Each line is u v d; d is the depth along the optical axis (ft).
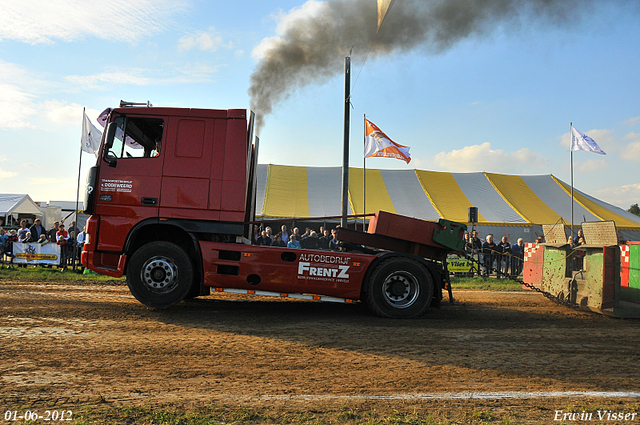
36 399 11.17
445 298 32.17
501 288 40.40
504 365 15.44
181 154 22.80
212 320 21.39
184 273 22.66
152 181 22.65
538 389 13.07
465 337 19.44
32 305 22.95
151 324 20.01
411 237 24.41
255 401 11.52
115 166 22.61
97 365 14.05
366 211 78.18
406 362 15.53
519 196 91.50
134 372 13.55
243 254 22.76
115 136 22.74
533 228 79.41
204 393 12.02
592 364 15.85
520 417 10.94
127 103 23.99
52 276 38.04
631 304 27.17
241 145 22.99
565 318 24.63
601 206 92.53
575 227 79.97
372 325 21.48
